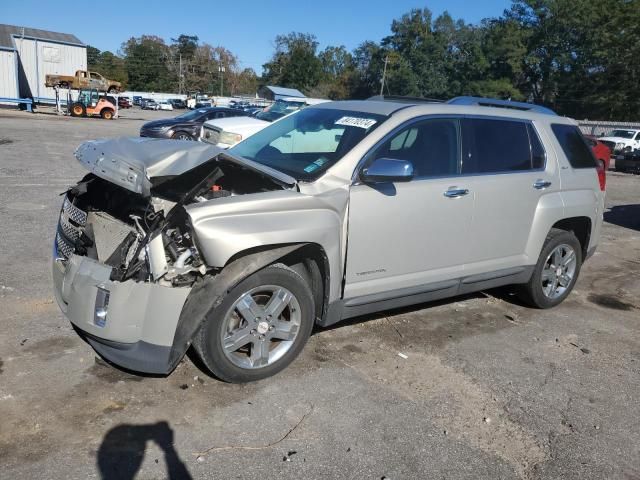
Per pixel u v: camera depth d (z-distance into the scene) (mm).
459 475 3018
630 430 3582
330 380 3848
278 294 3689
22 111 36031
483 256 4832
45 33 49219
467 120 4719
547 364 4418
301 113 5090
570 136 5648
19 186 9719
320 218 3707
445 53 84000
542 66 73750
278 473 2895
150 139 4023
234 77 120812
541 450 3299
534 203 5102
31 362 3734
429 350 4461
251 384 3703
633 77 60500
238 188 4145
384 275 4215
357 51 98938
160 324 3266
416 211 4238
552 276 5555
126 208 3820
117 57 119312
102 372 3682
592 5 67062
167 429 3162
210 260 3271
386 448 3180
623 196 15086
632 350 4832
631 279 7090
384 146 4156
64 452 2904
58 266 3883
